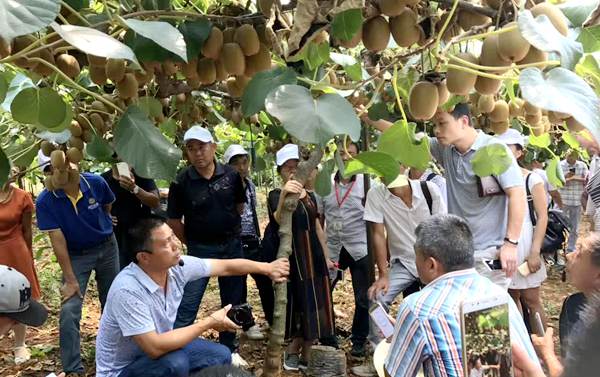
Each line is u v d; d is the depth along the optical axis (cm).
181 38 128
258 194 1491
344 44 151
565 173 805
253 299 676
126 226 490
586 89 119
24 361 479
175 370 304
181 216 456
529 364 206
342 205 469
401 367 224
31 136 327
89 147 230
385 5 145
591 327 73
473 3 155
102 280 468
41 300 644
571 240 820
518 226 325
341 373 432
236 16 165
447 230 232
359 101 240
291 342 479
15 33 95
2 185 144
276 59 194
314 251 423
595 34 144
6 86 159
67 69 162
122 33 164
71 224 430
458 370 209
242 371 196
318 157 185
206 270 344
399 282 417
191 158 441
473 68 145
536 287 411
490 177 329
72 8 141
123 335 301
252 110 152
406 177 400
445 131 312
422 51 160
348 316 602
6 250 437
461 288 223
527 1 139
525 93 114
